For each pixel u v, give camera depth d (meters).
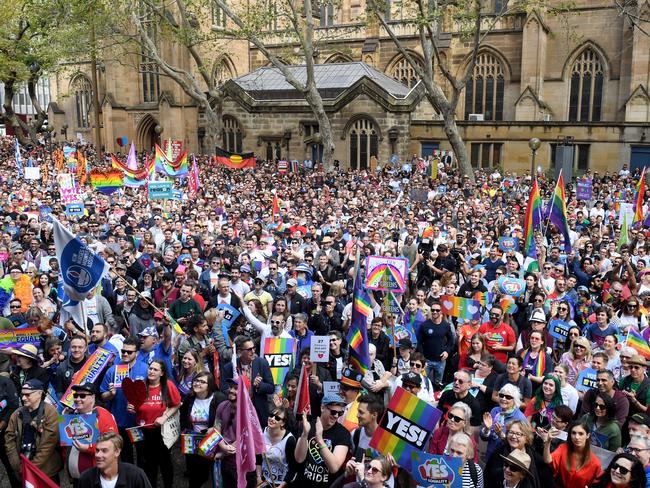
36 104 67.19
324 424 7.95
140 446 9.84
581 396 10.10
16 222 23.02
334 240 20.92
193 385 9.41
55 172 42.56
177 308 13.86
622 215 21.50
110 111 69.56
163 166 32.66
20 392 10.30
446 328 13.10
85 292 11.79
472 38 59.94
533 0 46.59
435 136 55.47
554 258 18.67
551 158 53.12
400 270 14.10
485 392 10.43
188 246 18.75
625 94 55.06
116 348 10.45
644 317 13.58
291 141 58.28
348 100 55.00
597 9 55.16
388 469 6.68
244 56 71.38
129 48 65.19
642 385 9.79
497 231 23.69
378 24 62.06
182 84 51.81
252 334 13.54
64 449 8.78
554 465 7.89
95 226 22.73
